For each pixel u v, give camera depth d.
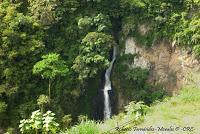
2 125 41.69
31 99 42.31
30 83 42.56
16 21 42.56
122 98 46.56
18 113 41.38
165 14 45.34
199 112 11.26
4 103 40.16
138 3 45.25
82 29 44.03
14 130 40.94
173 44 44.84
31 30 43.66
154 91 45.06
